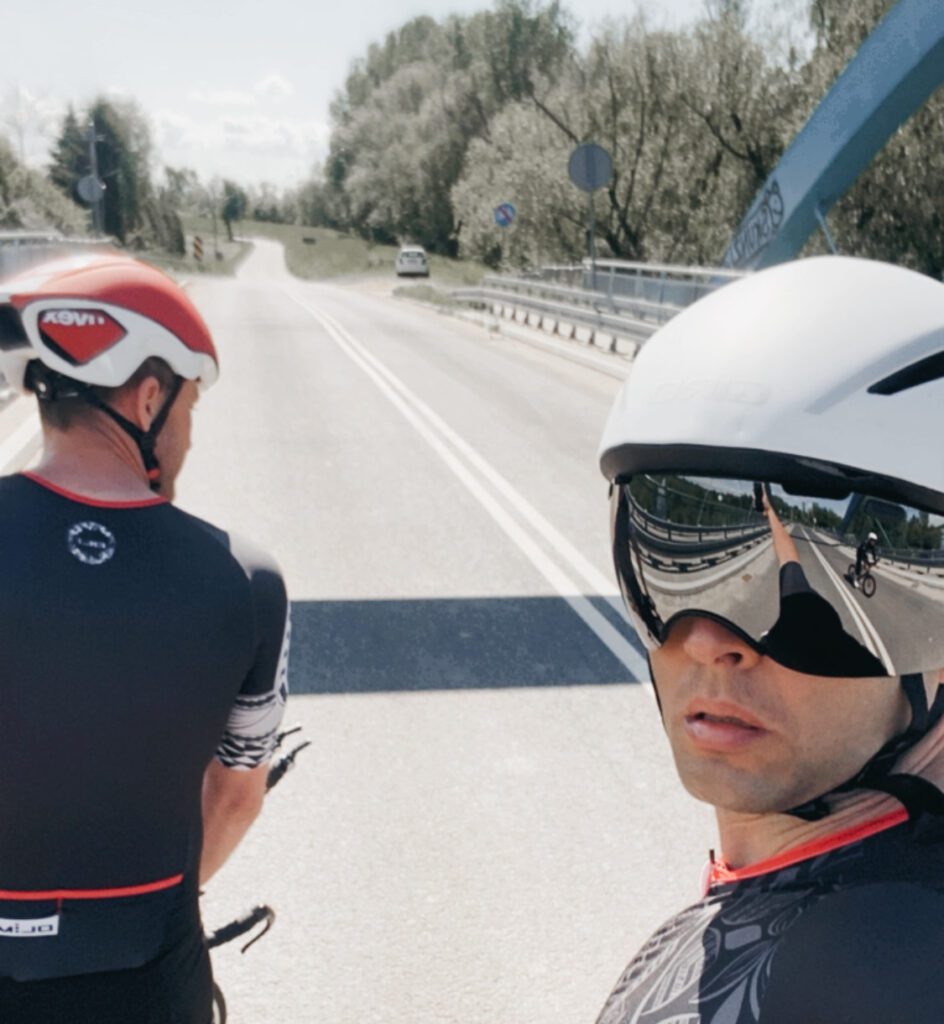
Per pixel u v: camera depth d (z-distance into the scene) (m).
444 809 3.84
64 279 1.43
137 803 1.37
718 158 27.94
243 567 1.46
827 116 15.34
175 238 87.81
